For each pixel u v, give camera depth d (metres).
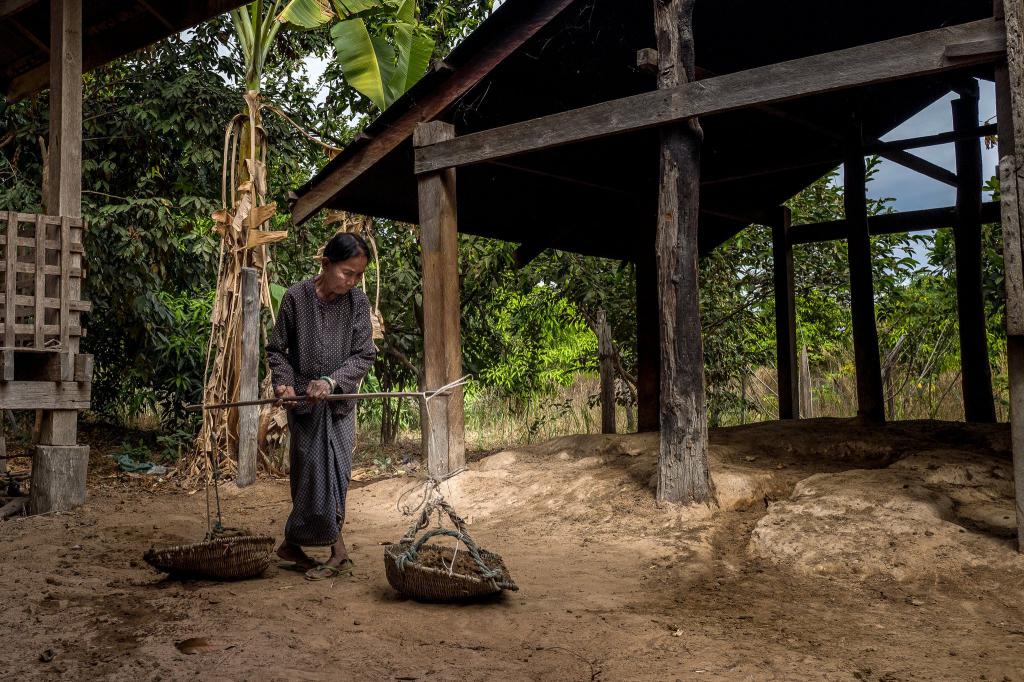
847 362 12.65
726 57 8.11
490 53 6.82
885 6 7.49
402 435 13.50
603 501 6.14
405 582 4.03
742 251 11.73
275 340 4.59
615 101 6.01
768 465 6.70
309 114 12.73
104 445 12.03
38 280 6.75
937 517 4.82
